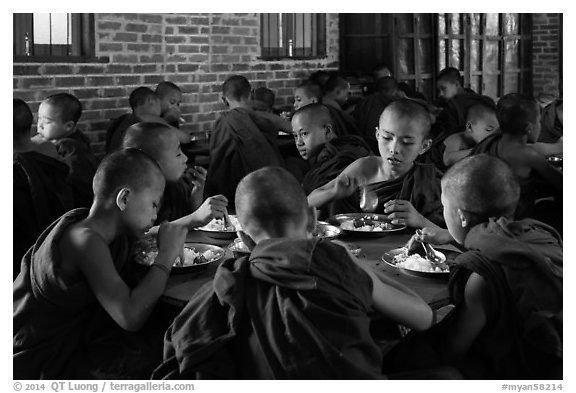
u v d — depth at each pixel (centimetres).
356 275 162
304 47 736
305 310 153
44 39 495
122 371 196
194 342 160
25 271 202
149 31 562
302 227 176
